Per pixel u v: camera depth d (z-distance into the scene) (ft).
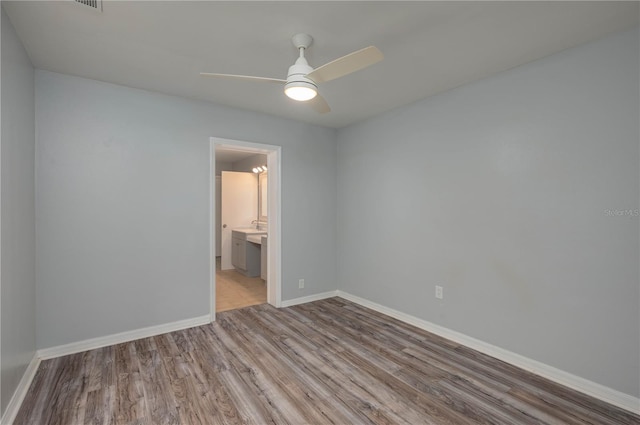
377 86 9.56
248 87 9.64
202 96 10.41
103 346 9.18
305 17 6.17
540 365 7.81
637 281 6.41
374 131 12.56
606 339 6.79
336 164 14.51
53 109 8.48
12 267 6.30
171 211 10.31
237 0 5.65
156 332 10.04
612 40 6.71
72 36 6.81
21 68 7.02
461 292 9.53
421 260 10.73
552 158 7.59
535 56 7.70
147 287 9.89
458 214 9.61
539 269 7.82
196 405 6.55
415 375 7.77
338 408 6.49
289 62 8.07
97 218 9.10
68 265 8.68
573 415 6.31
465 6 5.84
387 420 6.15
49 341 8.42
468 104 9.34
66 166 8.64
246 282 16.90
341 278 14.37
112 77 8.91
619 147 6.62
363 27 6.52
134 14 6.06
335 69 6.11
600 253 6.88
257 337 9.93
